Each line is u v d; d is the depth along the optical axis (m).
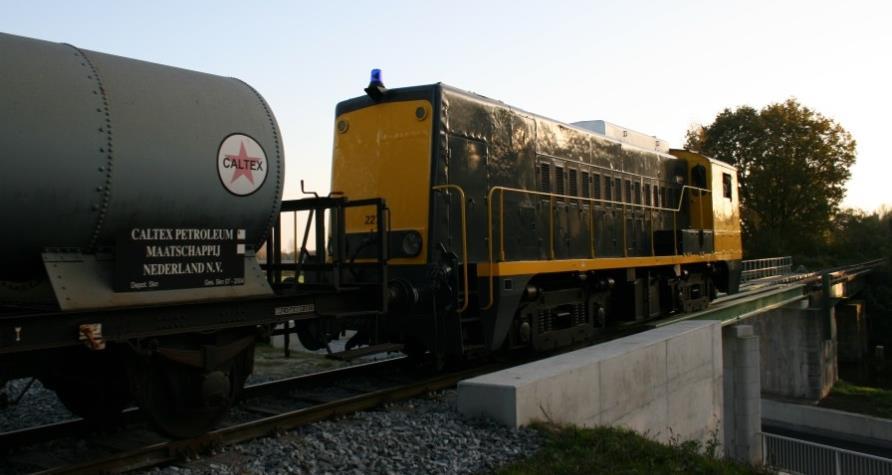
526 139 9.89
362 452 5.42
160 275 4.92
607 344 8.67
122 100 4.71
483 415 6.41
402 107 8.60
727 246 16.19
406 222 8.38
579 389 7.13
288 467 4.94
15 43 4.40
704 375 10.55
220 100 5.43
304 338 6.79
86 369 5.25
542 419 6.54
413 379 8.29
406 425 6.19
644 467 5.94
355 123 9.05
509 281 8.28
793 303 30.52
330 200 6.57
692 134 52.66
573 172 10.98
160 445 5.02
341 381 8.16
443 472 5.10
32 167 4.18
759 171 48.19
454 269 7.70
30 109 4.20
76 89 4.48
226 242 5.40
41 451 5.37
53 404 7.43
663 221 14.12
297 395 7.33
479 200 8.91
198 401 5.23
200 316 5.16
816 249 50.53
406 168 8.45
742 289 25.97
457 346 7.70
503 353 9.73
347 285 6.91
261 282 5.71
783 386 31.05
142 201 4.76
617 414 7.87
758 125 47.97
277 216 5.89
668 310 13.59
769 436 17.16
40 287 4.82
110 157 4.54
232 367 5.68
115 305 4.61
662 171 14.35
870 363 42.22
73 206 4.41
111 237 4.73
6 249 4.29
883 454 23.69
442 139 8.33
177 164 4.92
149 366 5.01
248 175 5.46
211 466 4.87
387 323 8.13
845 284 39.00
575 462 5.69
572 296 10.30
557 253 10.30
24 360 4.66
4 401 6.63
